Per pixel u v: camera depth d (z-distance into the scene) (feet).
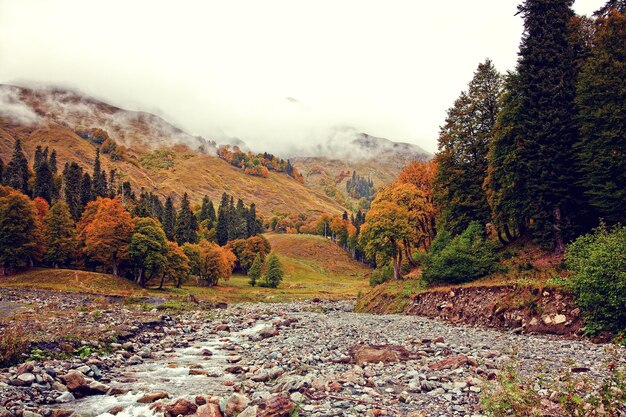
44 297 162.09
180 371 56.80
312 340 79.20
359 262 587.27
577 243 81.51
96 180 419.95
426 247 208.44
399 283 161.79
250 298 262.88
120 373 55.01
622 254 63.67
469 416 32.86
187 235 410.72
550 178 106.63
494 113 155.84
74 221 312.09
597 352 54.19
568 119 108.88
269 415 33.91
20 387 42.78
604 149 96.22
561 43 118.21
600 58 101.50
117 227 261.44
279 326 111.45
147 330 92.43
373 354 56.95
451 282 123.75
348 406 37.09
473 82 164.14
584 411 25.58
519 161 111.24
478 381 41.55
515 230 146.20
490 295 92.94
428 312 115.03
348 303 241.14
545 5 120.06
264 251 481.87
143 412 38.73
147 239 260.01
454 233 156.15
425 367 50.55
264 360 62.18
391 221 172.55
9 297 154.81
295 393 40.29
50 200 353.92
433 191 172.76
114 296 185.68
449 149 166.09
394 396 39.63
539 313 75.82
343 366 54.08
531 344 63.21
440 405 36.09
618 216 99.30
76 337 67.41
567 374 30.12
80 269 287.28
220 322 120.98
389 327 93.61
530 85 115.34
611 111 95.96
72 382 44.60
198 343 83.76
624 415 27.76
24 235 244.22
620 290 61.11
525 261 114.01
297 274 492.54
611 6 121.70
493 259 119.03
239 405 37.29
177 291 269.85
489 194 131.85
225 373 55.31
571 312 70.23
